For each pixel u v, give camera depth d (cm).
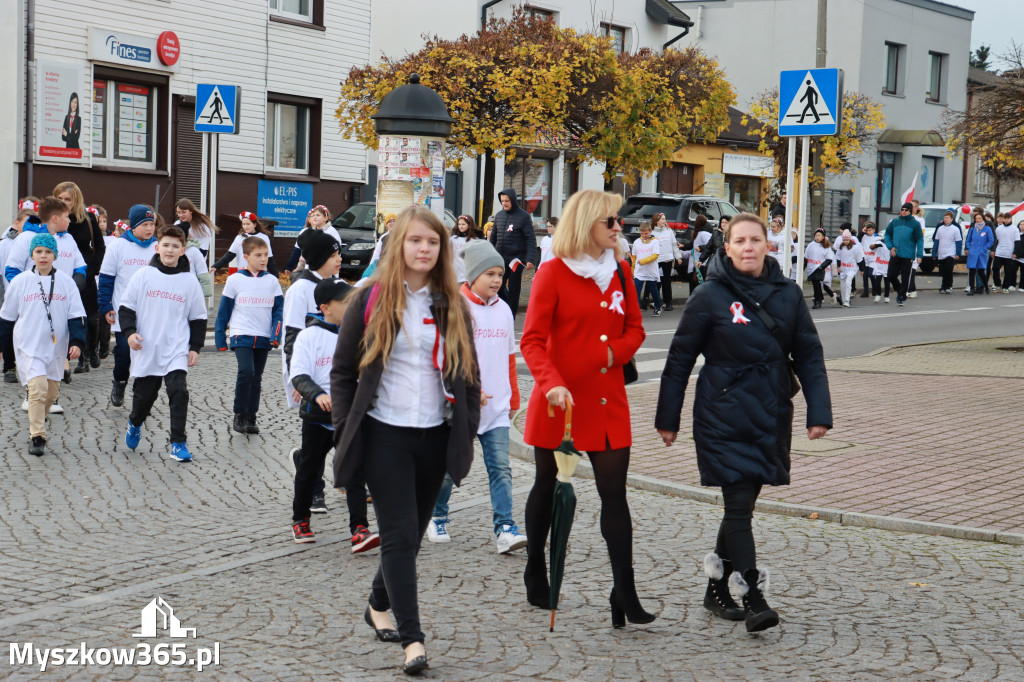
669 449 951
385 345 463
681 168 3669
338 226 2423
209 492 797
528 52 2203
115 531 686
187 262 906
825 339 1784
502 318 677
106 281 1077
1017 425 1040
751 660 488
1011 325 2045
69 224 1272
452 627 527
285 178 2620
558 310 531
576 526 722
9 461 866
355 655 486
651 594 584
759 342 529
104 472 843
